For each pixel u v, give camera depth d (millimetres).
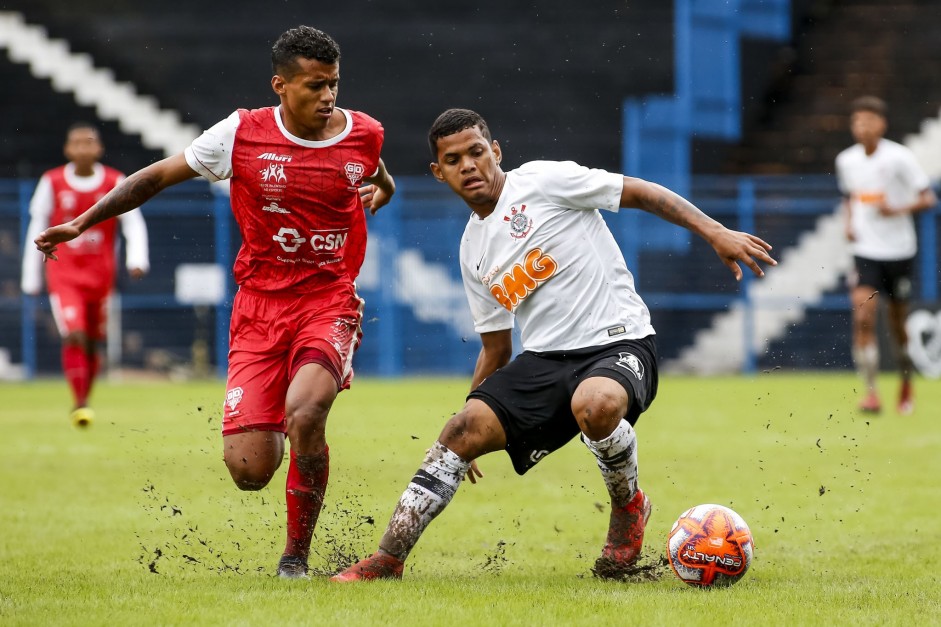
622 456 17875
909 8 91125
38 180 82438
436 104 86312
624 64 87125
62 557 20297
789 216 76875
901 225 46719
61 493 28109
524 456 18375
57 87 84875
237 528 23734
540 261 18484
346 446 36875
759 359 76375
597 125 85062
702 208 77250
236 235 76500
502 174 18984
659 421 44625
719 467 31781
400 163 84312
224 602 15812
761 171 85250
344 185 18734
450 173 18578
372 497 27156
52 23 86875
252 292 19406
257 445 18938
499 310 19531
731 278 76500
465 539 22406
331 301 19297
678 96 85312
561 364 18328
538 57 87375
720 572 17344
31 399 58438
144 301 75688
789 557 20391
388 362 76438
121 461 34094
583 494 28094
